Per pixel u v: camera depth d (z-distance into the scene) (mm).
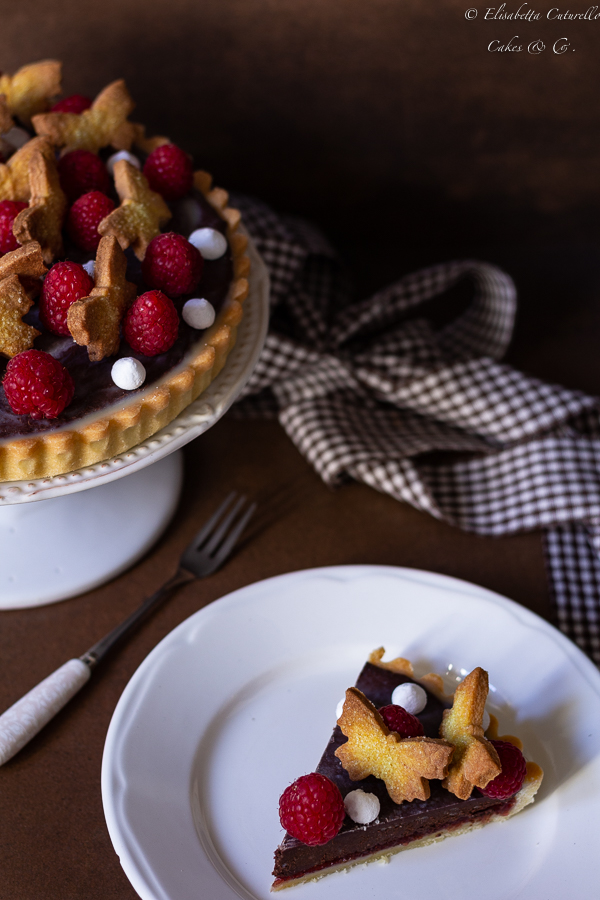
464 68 702
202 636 558
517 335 742
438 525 640
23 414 513
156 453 537
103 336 521
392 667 557
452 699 548
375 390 689
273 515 637
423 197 761
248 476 656
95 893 503
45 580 587
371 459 640
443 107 719
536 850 518
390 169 748
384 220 773
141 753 522
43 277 542
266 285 619
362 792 521
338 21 686
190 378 538
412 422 691
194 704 543
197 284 562
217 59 703
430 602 577
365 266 776
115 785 509
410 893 507
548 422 663
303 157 742
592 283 776
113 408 525
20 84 618
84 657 562
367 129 729
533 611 604
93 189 578
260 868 509
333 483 646
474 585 582
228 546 613
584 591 612
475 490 657
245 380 572
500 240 781
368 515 642
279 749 539
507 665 559
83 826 521
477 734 517
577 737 537
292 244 690
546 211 767
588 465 649
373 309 698
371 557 622
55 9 688
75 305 510
